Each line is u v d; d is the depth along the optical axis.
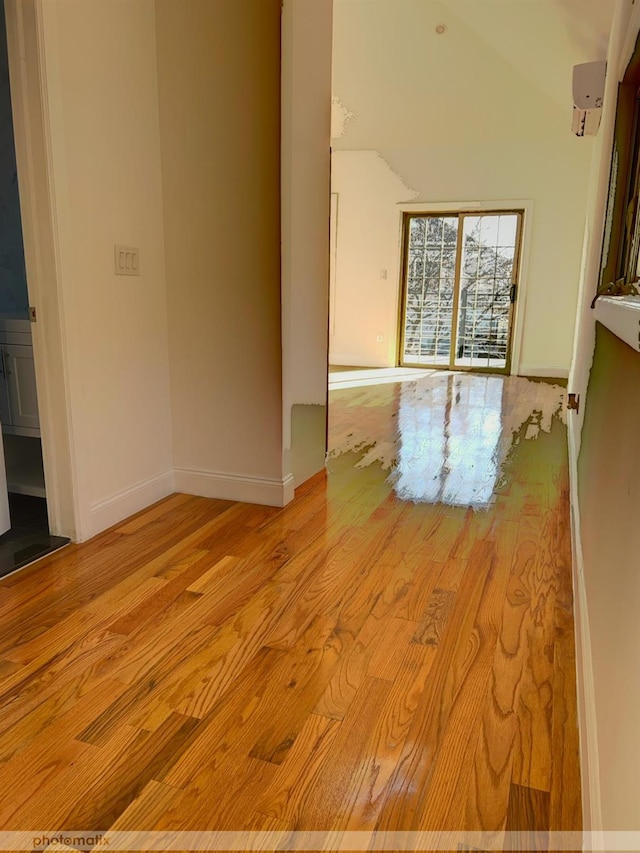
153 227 2.63
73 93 2.14
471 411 5.01
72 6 2.10
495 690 1.52
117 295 2.45
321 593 2.00
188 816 1.15
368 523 2.61
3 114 2.90
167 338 2.79
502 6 4.43
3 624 1.79
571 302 6.90
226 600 1.95
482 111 6.42
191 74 2.51
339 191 7.57
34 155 2.06
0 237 3.06
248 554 2.29
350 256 7.72
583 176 6.60
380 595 1.99
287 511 2.73
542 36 4.49
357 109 6.71
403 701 1.48
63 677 1.55
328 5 2.89
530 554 2.31
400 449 3.82
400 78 6.18
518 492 3.02
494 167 6.91
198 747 1.32
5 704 1.45
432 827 1.13
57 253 2.13
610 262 1.96
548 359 7.12
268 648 1.69
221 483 2.86
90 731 1.37
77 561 2.20
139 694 1.49
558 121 6.38
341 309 7.90
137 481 2.68
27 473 2.93
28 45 1.99
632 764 0.78
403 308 7.77
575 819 1.15
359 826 1.13
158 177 2.63
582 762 1.25
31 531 2.41
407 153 7.20
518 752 1.32
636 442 1.06
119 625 1.79
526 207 6.86
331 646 1.70
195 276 2.69
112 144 2.35
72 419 2.26
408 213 7.46
